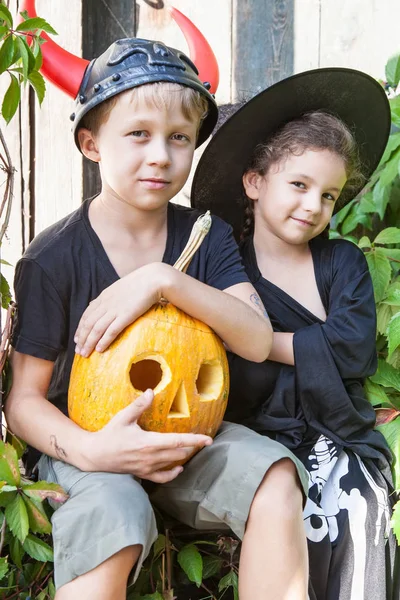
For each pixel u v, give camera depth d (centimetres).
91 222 145
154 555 142
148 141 134
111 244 144
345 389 155
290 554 123
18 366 141
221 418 134
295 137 155
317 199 155
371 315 159
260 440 132
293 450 154
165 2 216
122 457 123
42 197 210
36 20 132
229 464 129
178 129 134
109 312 127
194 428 129
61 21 208
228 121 162
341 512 147
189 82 134
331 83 162
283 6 215
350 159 159
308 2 214
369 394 169
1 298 138
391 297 176
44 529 129
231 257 149
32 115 208
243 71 217
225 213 178
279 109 163
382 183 195
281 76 217
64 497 125
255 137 167
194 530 153
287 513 125
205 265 149
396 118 192
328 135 155
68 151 208
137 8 215
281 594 122
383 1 211
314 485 149
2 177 210
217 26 217
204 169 170
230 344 137
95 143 142
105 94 132
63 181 209
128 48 135
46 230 146
